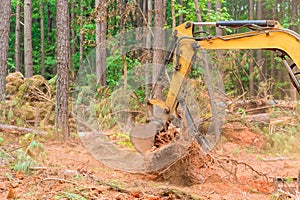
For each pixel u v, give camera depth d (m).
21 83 13.52
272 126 9.89
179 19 21.91
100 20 12.09
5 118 10.65
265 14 26.38
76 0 25.77
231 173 6.48
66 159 7.33
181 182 6.11
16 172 5.71
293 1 22.22
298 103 10.48
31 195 4.66
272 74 20.44
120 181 5.78
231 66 10.26
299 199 4.93
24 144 8.30
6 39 11.38
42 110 12.20
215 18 12.25
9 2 11.43
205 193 5.67
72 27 24.77
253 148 9.55
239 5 29.84
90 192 4.99
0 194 4.68
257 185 6.32
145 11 22.53
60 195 4.70
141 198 5.01
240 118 9.87
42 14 26.48
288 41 5.69
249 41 5.88
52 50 28.83
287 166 8.09
